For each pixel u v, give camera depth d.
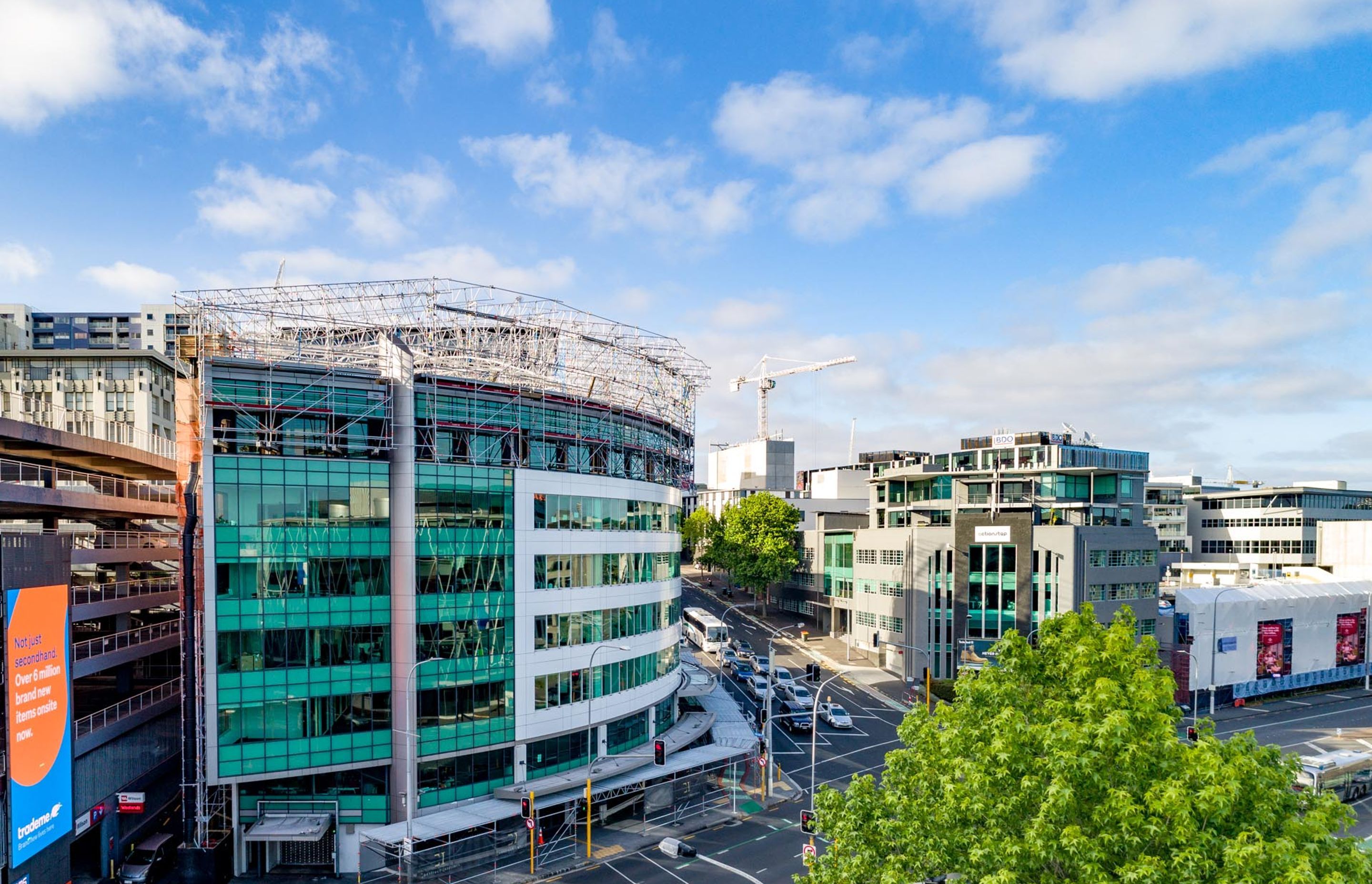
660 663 56.94
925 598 85.19
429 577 43.56
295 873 41.06
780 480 187.12
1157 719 21.48
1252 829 18.47
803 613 122.12
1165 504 136.38
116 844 41.72
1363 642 90.50
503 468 46.47
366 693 42.34
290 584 41.03
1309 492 125.38
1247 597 81.19
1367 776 51.66
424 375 44.91
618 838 45.06
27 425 43.91
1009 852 19.31
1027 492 103.81
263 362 41.28
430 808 43.03
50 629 36.56
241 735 39.94
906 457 128.00
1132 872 17.61
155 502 59.66
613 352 58.84
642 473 58.94
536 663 47.19
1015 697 24.75
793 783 54.38
